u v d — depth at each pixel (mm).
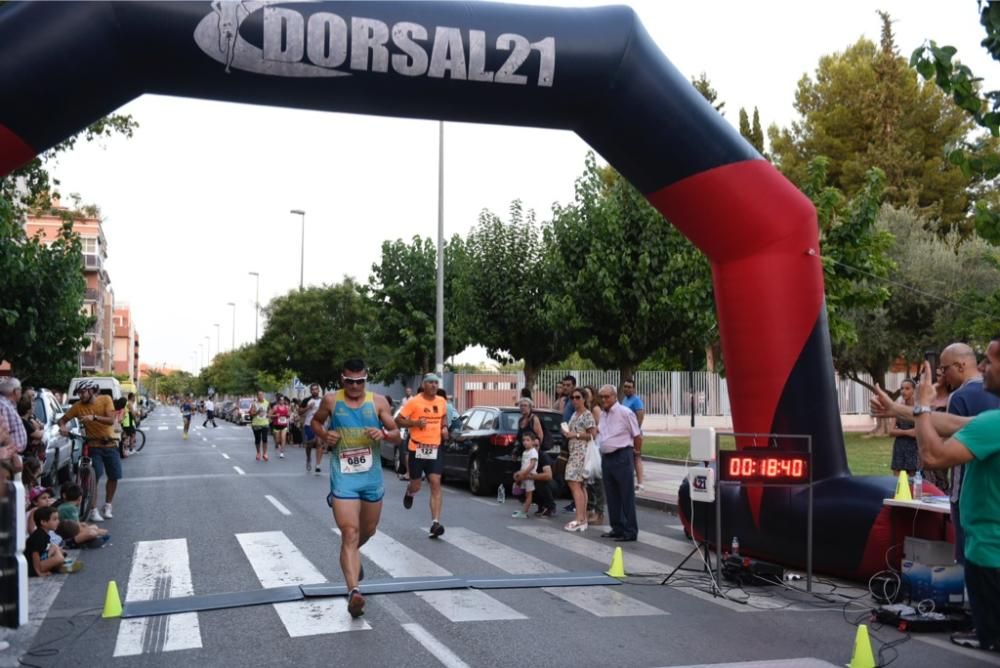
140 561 9070
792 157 42219
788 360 8727
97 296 82062
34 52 6812
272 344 43750
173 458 24203
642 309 19141
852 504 7973
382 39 7488
